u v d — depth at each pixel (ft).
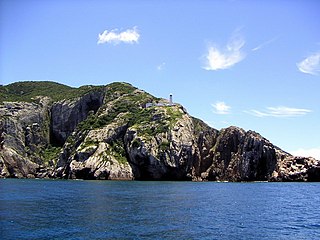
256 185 585.22
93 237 141.08
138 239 140.26
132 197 305.73
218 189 458.09
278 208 257.96
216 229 164.55
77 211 210.59
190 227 167.22
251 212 228.22
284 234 159.43
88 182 561.02
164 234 150.51
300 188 513.45
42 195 314.55
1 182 551.18
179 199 298.97
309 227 179.01
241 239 146.10
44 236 141.49
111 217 189.67
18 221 172.55
